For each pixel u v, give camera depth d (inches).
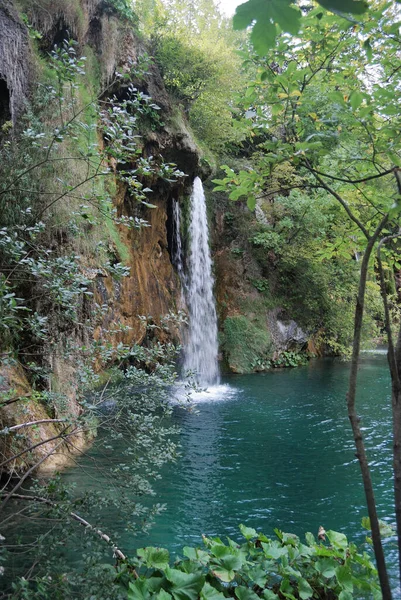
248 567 133.6
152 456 162.7
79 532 172.7
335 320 804.0
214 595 121.6
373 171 143.8
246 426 388.5
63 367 283.0
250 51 113.1
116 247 430.9
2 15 300.7
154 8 625.9
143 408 175.9
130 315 515.5
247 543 145.4
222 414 428.1
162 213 605.9
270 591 126.5
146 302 555.8
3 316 133.5
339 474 280.1
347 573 130.0
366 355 912.3
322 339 853.2
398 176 90.9
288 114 118.9
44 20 368.8
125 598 122.6
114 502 148.3
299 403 480.1
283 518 219.8
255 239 775.7
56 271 153.0
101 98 434.9
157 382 170.6
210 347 709.9
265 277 808.9
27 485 223.9
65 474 243.0
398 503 80.1
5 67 293.6
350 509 230.8
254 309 772.6
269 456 312.7
